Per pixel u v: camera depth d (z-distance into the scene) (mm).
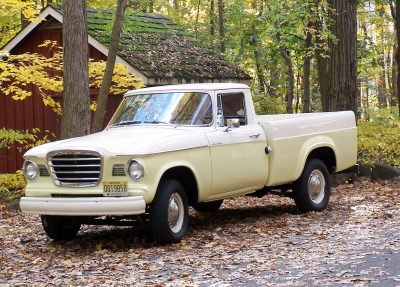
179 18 25797
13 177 11227
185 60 14102
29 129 14820
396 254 5180
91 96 13266
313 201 8500
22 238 7301
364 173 12953
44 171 6344
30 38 14766
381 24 22000
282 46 16172
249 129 7512
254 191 7742
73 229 7070
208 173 6723
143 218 6500
